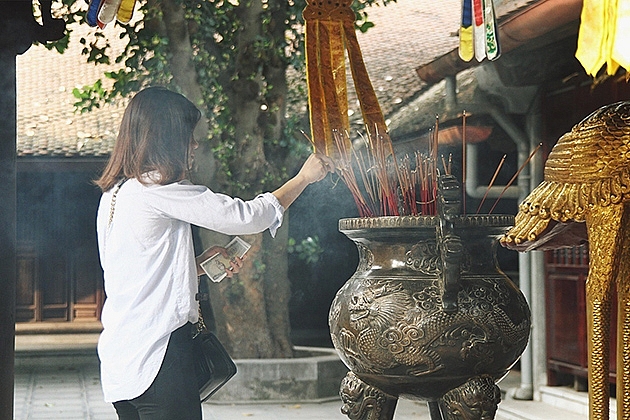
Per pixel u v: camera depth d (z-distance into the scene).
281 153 11.39
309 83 3.59
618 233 2.45
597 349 2.45
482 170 12.37
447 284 2.96
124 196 3.44
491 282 3.12
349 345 3.16
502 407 9.27
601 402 2.44
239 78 11.05
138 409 3.41
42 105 17.95
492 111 9.30
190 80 10.80
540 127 9.33
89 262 19.36
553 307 9.50
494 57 3.33
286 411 9.77
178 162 3.46
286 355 11.20
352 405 3.29
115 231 3.44
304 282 18.67
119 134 3.51
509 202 12.70
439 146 9.80
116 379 3.38
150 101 3.47
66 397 11.19
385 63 17.98
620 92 8.34
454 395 3.08
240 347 11.03
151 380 3.33
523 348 3.17
